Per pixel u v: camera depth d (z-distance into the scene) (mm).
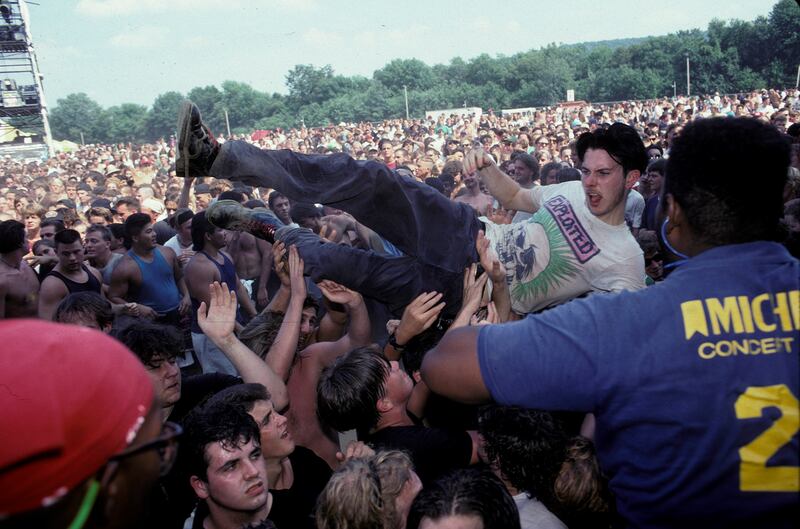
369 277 3207
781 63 67312
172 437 976
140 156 34469
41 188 16250
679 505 1243
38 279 6770
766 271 1265
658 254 4695
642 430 1247
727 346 1216
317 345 3771
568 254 3156
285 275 3701
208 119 92750
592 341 1275
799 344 1210
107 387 902
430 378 1452
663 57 85500
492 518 1791
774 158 1259
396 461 2266
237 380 3584
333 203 2984
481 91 89438
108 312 3936
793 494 1177
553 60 92000
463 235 3219
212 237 6602
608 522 2355
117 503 904
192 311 6688
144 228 6680
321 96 93625
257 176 2850
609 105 56719
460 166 11141
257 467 2475
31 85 31484
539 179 10297
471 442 2865
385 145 18125
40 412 827
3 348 884
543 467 2318
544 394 1307
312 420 3625
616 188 3045
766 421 1182
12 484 796
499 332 1381
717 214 1277
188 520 2797
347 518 2092
